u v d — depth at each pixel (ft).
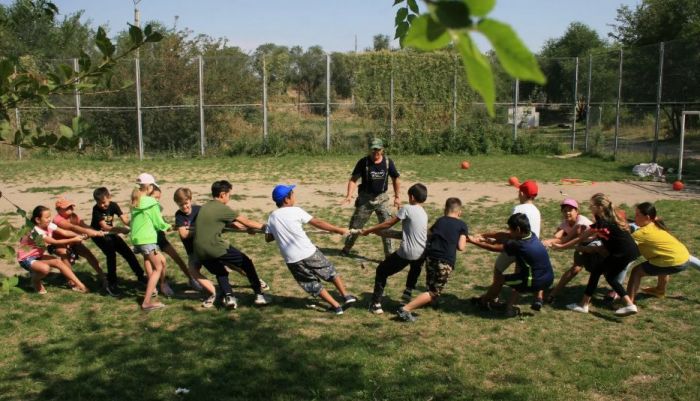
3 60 8.00
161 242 25.05
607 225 21.76
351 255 31.94
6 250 9.27
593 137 80.28
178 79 81.87
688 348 19.52
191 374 17.76
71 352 19.42
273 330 21.24
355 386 17.02
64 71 8.51
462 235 21.83
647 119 75.20
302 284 22.41
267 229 22.68
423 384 17.11
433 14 3.19
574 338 20.47
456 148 83.87
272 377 17.56
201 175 64.28
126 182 59.67
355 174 30.96
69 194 52.47
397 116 85.56
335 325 21.77
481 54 3.22
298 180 60.13
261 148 81.61
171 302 24.43
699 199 47.11
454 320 22.24
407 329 21.35
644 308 23.27
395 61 84.23
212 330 21.26
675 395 16.47
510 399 16.25
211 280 27.35
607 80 80.69
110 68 8.78
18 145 8.19
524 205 23.15
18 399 16.31
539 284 21.57
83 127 8.31
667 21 118.42
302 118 84.17
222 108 82.43
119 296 25.23
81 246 26.27
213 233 22.45
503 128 85.56
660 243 22.59
